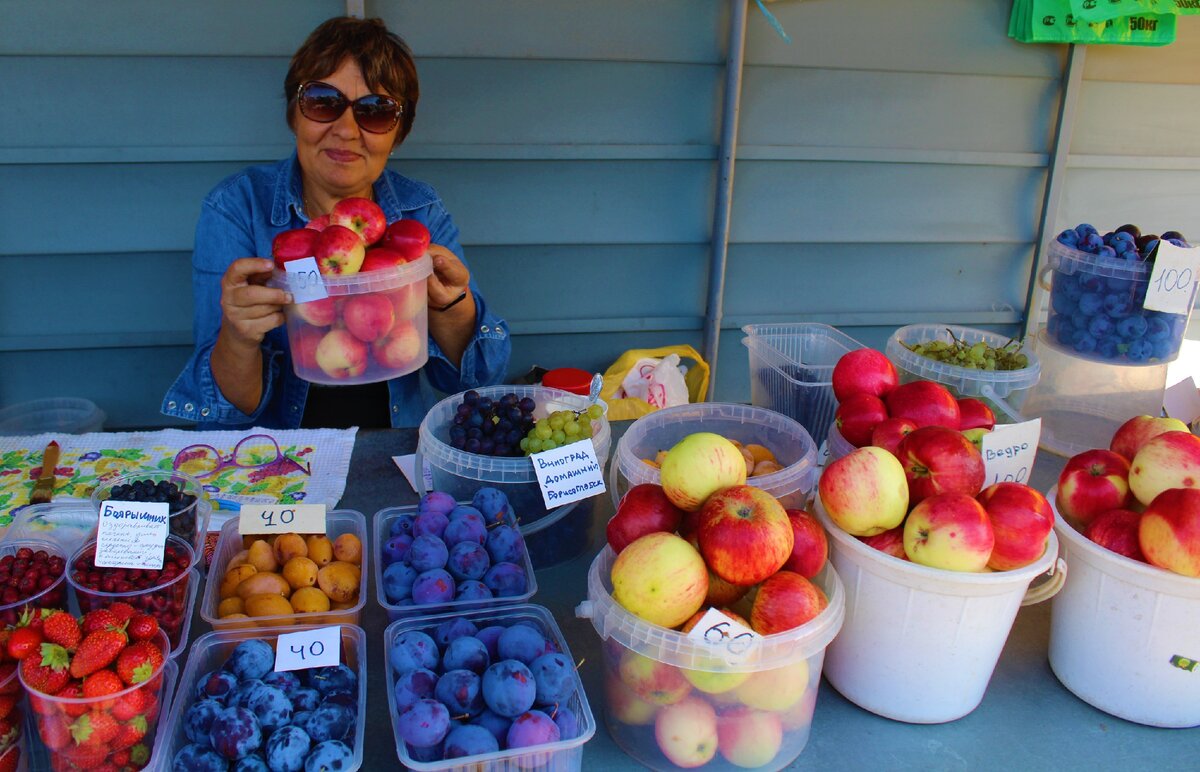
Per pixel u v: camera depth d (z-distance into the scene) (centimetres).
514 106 296
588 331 329
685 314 336
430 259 157
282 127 282
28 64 263
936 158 328
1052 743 109
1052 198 339
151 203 283
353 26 191
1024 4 311
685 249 326
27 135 270
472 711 95
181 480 131
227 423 200
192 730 94
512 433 137
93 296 291
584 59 294
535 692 95
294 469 166
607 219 315
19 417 294
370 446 177
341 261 141
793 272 338
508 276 318
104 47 264
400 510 135
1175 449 111
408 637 103
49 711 88
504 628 108
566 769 95
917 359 169
